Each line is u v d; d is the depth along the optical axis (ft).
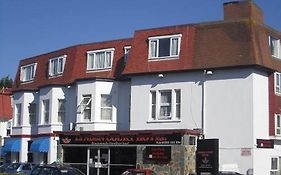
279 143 111.86
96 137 112.47
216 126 106.52
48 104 136.26
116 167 110.32
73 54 134.62
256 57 103.76
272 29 114.93
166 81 113.29
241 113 104.32
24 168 115.34
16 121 149.89
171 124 111.45
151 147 104.22
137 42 118.73
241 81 104.99
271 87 110.42
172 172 100.89
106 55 127.44
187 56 110.83
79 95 125.29
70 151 117.39
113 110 122.93
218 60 107.04
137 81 117.08
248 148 102.78
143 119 115.03
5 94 180.55
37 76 148.87
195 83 109.81
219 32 109.40
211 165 77.77
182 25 114.11
